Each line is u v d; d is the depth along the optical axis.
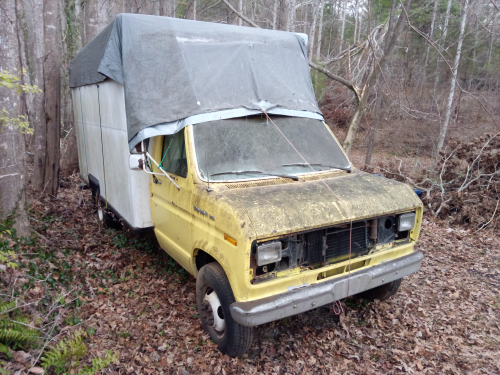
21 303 3.65
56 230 6.25
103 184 6.25
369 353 3.84
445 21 19.69
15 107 4.89
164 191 4.42
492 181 8.21
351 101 19.25
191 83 4.22
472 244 6.89
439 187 8.81
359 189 3.82
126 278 5.13
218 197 3.43
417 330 4.23
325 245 3.41
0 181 4.83
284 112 4.54
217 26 4.71
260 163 4.07
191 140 3.96
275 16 14.62
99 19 12.96
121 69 4.44
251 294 3.07
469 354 3.83
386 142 19.53
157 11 15.20
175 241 4.27
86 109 6.81
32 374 3.04
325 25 23.95
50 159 8.06
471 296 5.02
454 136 17.70
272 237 3.10
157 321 4.21
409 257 3.88
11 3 4.89
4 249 4.59
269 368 3.55
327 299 3.30
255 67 4.59
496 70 20.27
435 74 20.19
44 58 7.74
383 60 9.70
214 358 3.61
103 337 3.88
